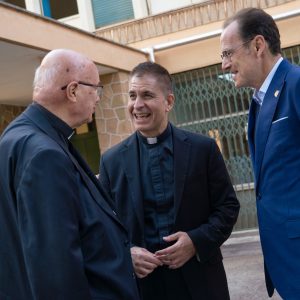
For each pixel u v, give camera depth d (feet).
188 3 25.99
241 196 25.34
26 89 25.39
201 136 8.40
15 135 5.65
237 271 18.01
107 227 5.82
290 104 6.86
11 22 15.98
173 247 7.41
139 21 26.37
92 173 6.34
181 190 7.85
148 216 8.01
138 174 8.09
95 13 28.43
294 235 6.81
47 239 4.97
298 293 6.89
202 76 25.72
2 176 5.54
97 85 6.33
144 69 7.91
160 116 7.94
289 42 23.59
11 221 5.52
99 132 24.32
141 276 7.34
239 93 25.03
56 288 4.86
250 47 7.27
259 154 7.27
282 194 6.96
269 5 23.84
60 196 5.14
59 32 18.53
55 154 5.29
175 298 7.86
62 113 6.09
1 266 5.62
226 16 24.61
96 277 5.50
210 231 7.79
